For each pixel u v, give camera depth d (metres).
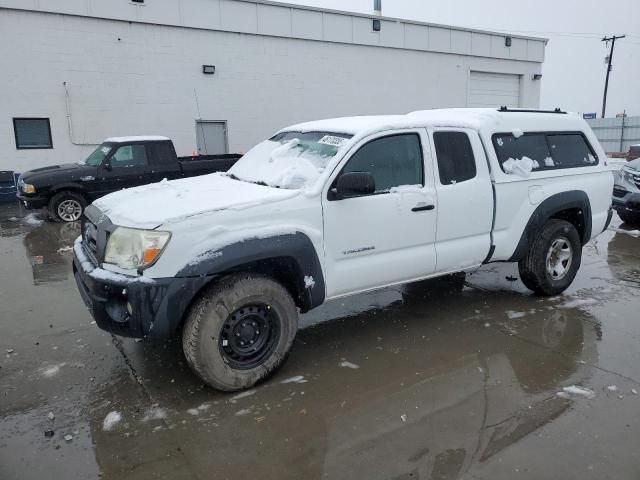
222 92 16.84
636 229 9.98
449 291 6.11
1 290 6.25
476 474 2.88
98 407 3.62
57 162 14.76
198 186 4.54
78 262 4.04
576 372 4.07
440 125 4.82
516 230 5.28
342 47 18.95
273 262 3.90
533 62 24.42
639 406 3.56
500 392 3.77
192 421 3.43
